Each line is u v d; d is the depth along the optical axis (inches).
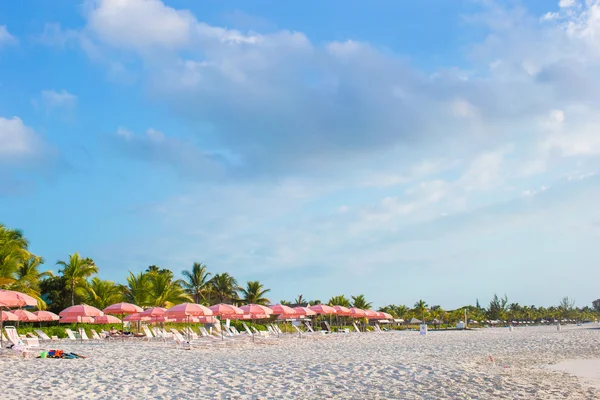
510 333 2235.5
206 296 2896.2
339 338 1713.8
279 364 780.6
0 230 1578.5
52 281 2048.5
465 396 498.9
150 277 2225.6
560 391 533.0
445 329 3184.1
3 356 826.8
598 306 6865.2
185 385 557.3
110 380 581.3
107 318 1476.4
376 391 527.5
